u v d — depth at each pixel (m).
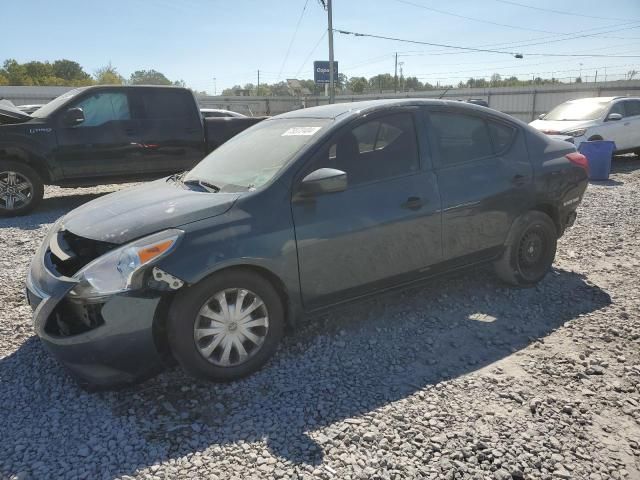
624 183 10.34
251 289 3.14
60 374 3.31
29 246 6.32
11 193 8.10
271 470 2.42
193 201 3.25
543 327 3.88
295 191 3.31
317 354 3.53
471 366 3.35
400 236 3.70
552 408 2.88
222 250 2.99
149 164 8.79
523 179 4.32
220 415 2.87
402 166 3.78
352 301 3.63
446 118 4.09
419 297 4.45
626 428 2.71
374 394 3.04
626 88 34.41
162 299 2.97
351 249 3.49
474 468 2.42
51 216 8.23
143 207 3.28
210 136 9.27
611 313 4.09
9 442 2.65
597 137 12.55
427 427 2.72
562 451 2.54
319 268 3.38
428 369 3.32
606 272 5.03
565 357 3.43
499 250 4.33
